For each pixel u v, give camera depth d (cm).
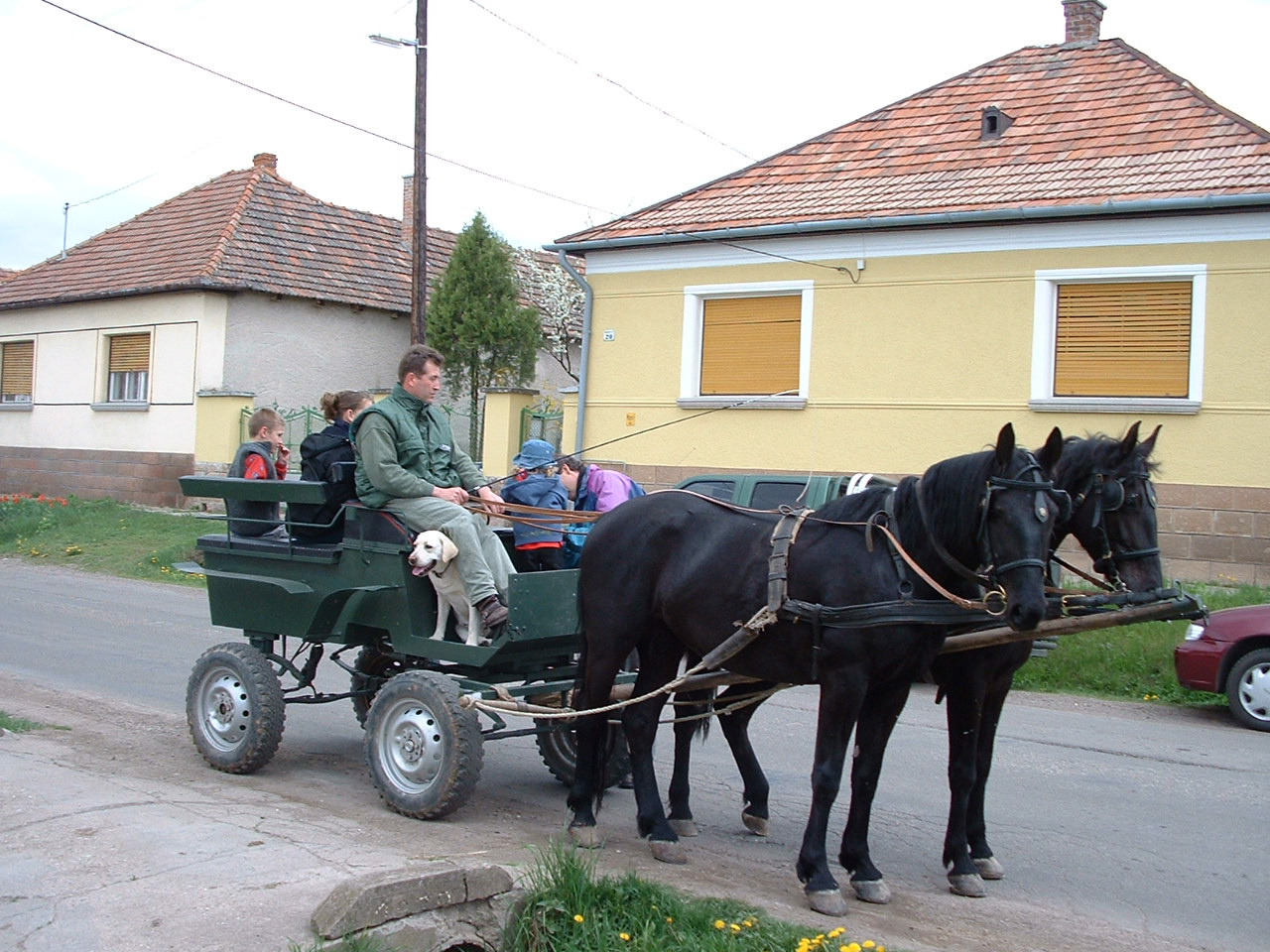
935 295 1611
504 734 688
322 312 2538
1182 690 1104
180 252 2514
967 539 554
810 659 587
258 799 688
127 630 1352
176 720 914
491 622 685
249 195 2622
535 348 2639
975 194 1608
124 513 2330
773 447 1734
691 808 741
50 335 2672
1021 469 545
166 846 545
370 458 714
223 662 762
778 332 1752
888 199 1675
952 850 595
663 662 672
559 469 865
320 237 2659
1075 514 645
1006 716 1019
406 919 458
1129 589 628
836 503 607
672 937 484
